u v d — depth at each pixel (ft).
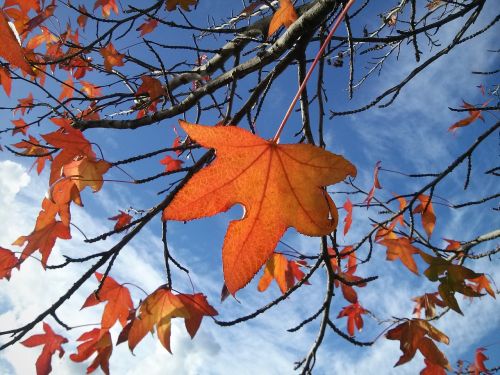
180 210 0.96
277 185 1.03
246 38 2.16
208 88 2.09
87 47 2.46
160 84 2.68
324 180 1.03
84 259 1.58
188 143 2.56
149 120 2.19
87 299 2.05
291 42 1.82
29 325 1.54
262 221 1.00
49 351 2.29
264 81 1.90
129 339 1.89
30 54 2.84
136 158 1.73
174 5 2.25
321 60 2.09
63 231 1.74
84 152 1.70
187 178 1.68
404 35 1.89
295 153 1.04
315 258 2.17
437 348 2.31
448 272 2.30
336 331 2.06
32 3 2.06
